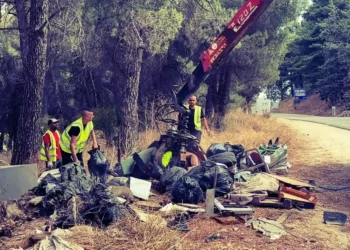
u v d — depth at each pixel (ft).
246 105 100.37
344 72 166.71
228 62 65.51
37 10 32.96
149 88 57.88
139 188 25.22
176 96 33.91
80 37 44.34
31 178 25.23
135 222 19.27
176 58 60.03
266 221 20.58
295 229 20.24
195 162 29.55
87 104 57.62
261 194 24.73
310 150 51.62
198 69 33.27
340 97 170.60
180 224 19.76
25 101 33.27
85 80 55.77
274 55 69.46
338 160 42.83
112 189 23.53
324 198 27.22
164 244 17.37
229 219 21.01
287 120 122.21
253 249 17.44
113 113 46.06
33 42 33.12
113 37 47.14
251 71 66.95
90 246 17.20
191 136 29.73
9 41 57.93
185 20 53.01
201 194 24.21
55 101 56.65
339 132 75.92
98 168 27.04
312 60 199.52
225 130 64.34
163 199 24.94
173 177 26.71
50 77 53.98
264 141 52.60
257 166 31.76
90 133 28.35
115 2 42.11
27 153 33.12
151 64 56.44
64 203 21.50
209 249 17.35
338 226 21.02
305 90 219.00
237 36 31.60
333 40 149.28
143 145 42.11
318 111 190.08
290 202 23.62
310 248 17.79
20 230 19.71
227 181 25.52
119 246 17.20
